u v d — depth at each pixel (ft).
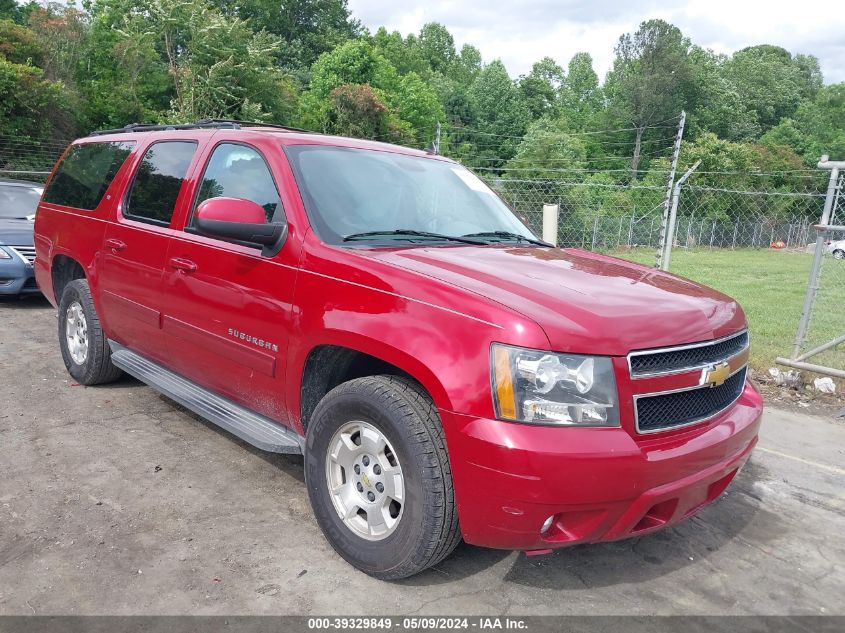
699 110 244.83
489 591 9.43
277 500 11.76
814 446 16.28
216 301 11.82
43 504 11.18
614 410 8.20
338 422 9.67
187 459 13.24
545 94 295.69
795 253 93.86
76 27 127.24
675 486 8.54
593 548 10.85
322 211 10.90
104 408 15.79
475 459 8.10
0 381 17.48
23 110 97.91
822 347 21.27
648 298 9.55
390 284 9.26
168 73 134.10
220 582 9.27
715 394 9.66
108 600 8.75
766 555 10.98
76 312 17.16
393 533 9.09
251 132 12.57
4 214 28.96
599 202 49.11
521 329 8.09
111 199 15.43
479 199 13.99
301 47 248.11
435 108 207.10
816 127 261.03
